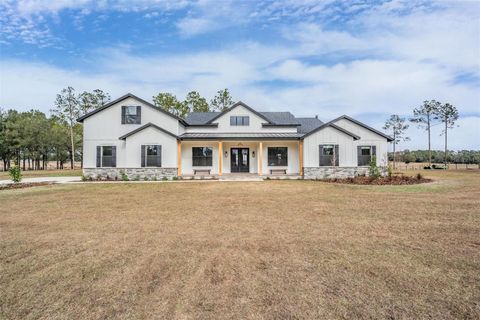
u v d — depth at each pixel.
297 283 3.07
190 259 3.84
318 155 17.56
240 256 3.94
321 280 3.15
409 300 2.68
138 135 17.62
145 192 11.15
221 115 20.30
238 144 19.84
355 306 2.57
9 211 7.38
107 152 18.42
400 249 4.18
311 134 17.59
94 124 18.53
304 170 17.48
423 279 3.14
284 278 3.21
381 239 4.69
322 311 2.49
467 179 15.84
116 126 18.58
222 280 3.17
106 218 6.48
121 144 18.47
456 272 3.33
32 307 2.62
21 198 9.70
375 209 7.32
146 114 18.70
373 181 14.52
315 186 12.90
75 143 43.03
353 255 3.94
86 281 3.18
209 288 2.98
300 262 3.70
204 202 8.64
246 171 19.84
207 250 4.21
